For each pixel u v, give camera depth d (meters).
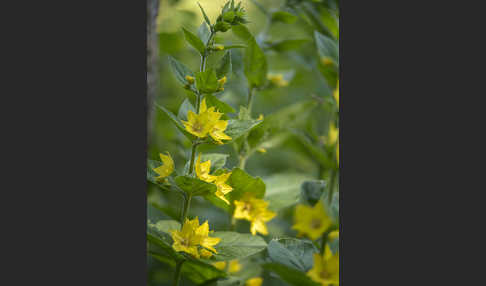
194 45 0.97
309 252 1.00
